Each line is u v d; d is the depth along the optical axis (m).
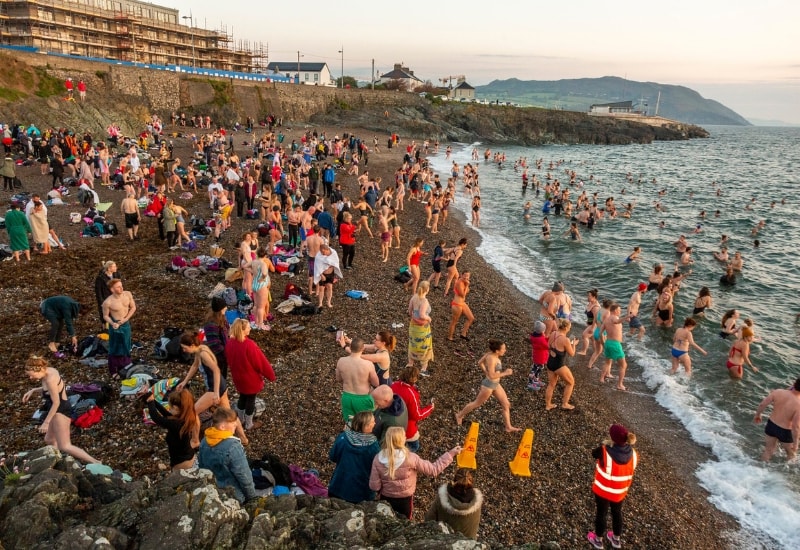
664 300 16.84
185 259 17.38
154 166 28.41
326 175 30.69
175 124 57.53
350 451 6.20
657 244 27.67
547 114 105.56
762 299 20.17
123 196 25.09
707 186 50.62
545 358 11.93
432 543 5.07
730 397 12.86
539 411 11.38
